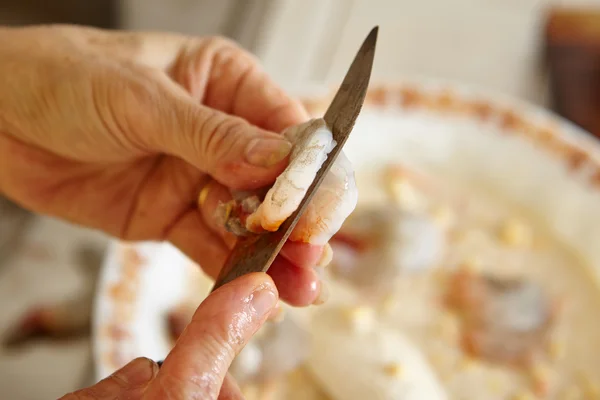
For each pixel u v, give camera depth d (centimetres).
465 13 81
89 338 60
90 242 65
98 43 41
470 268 56
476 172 61
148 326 49
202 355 27
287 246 31
